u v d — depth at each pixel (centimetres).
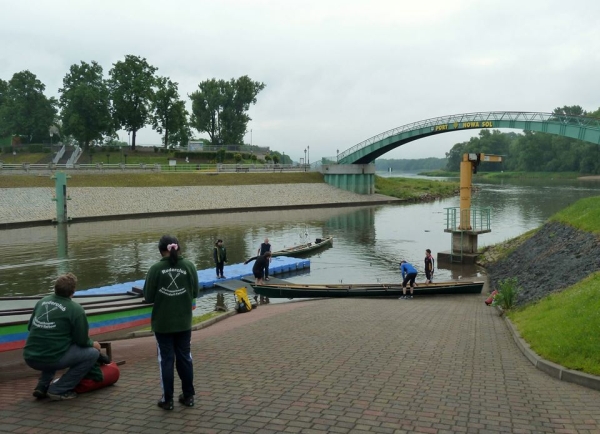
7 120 9569
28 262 3322
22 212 5422
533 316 1369
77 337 686
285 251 3662
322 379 816
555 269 2180
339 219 6138
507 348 1130
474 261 3444
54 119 10275
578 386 820
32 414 630
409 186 10481
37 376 846
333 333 1266
